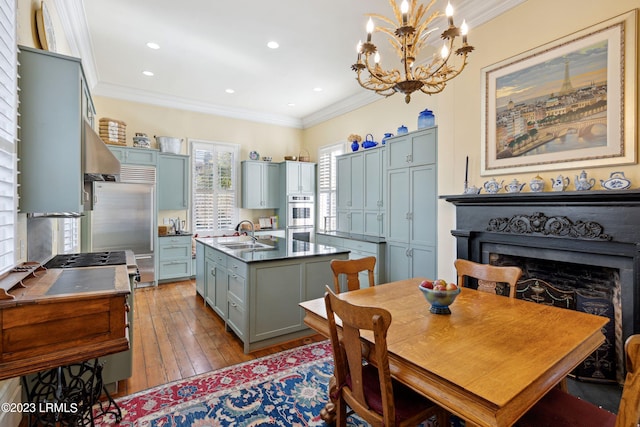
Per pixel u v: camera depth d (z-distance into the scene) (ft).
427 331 4.93
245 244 13.33
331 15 10.59
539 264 9.18
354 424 6.18
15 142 5.63
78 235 13.48
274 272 9.81
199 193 19.90
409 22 6.39
